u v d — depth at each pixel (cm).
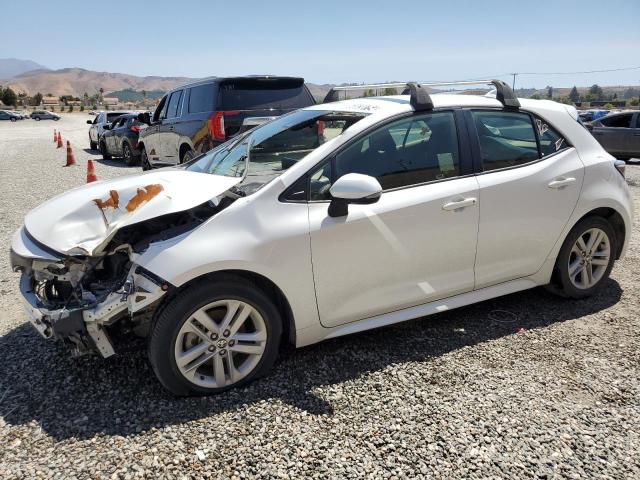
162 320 271
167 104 1006
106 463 237
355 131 321
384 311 332
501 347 341
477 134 355
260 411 275
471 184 344
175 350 274
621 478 227
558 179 374
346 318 320
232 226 286
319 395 289
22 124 5569
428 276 339
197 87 859
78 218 300
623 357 327
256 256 283
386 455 241
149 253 272
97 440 253
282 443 250
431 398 285
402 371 312
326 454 242
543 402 280
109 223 294
